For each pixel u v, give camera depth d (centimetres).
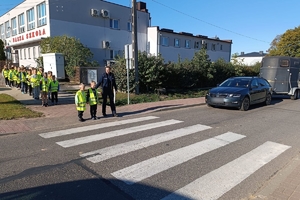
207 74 2064
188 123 789
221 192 347
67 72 2039
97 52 2697
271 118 904
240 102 1030
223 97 1047
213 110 1065
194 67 1953
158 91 1537
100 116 870
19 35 2986
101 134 635
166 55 3266
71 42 2112
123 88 1530
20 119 784
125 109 1027
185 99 1391
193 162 456
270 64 1574
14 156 471
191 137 622
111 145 545
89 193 337
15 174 392
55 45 2100
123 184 365
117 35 2883
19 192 336
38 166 425
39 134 632
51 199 320
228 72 2391
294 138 632
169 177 391
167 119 852
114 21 2836
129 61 1130
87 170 411
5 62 2727
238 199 330
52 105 1064
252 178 394
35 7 2509
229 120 850
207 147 544
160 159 466
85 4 2527
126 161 453
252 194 343
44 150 507
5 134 625
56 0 2312
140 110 1008
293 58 1530
